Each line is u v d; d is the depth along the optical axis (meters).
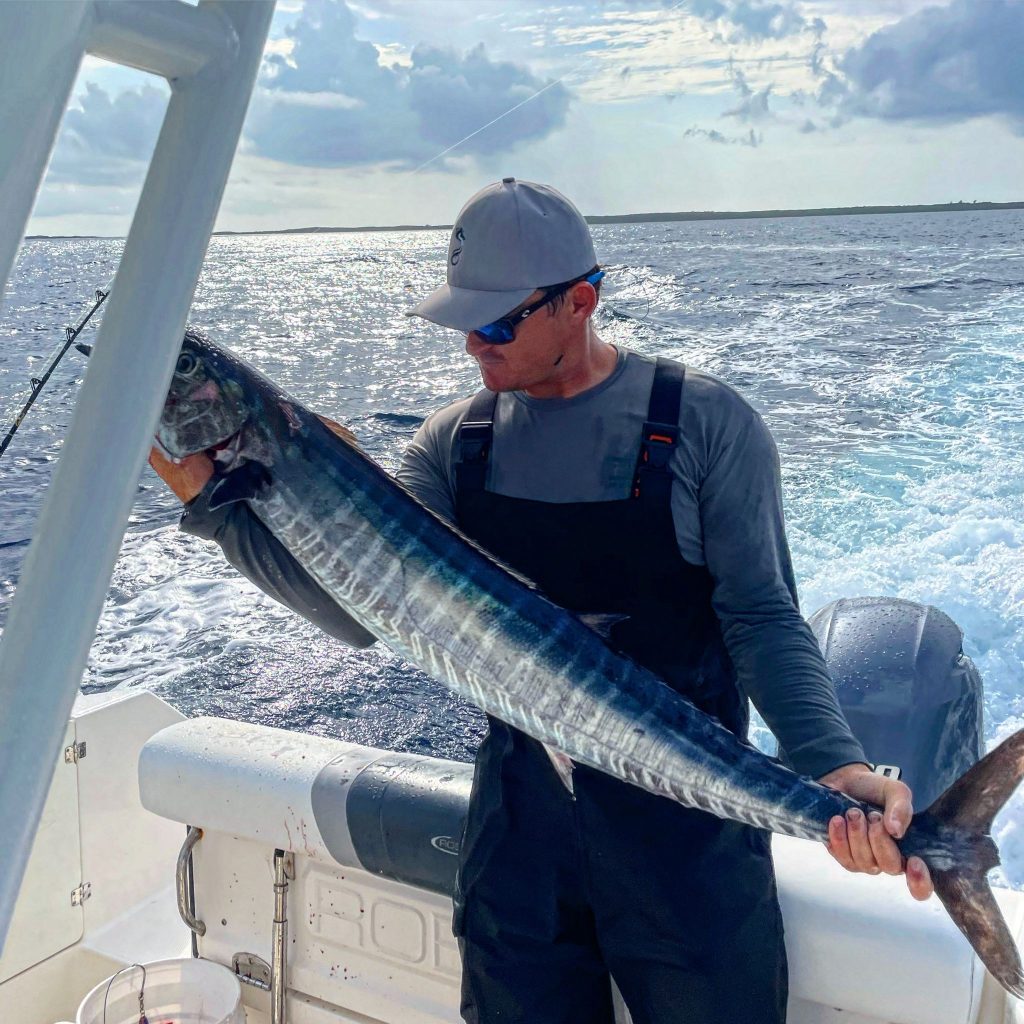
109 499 0.63
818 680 1.59
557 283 1.58
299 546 1.49
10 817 0.59
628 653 1.61
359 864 2.03
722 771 1.50
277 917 2.16
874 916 1.65
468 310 1.58
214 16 0.65
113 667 5.97
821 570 6.54
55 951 2.41
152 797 2.23
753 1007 1.60
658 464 1.61
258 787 2.10
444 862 1.91
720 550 1.64
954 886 1.39
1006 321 15.15
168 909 2.58
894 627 3.41
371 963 2.11
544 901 1.68
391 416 11.77
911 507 7.38
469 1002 1.74
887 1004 1.63
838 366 12.52
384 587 1.50
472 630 1.51
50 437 7.30
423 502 1.66
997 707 5.30
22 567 0.63
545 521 1.66
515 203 1.59
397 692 5.73
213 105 0.65
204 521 1.51
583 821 1.63
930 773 3.11
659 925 1.60
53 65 0.52
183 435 1.44
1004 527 6.82
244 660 6.02
